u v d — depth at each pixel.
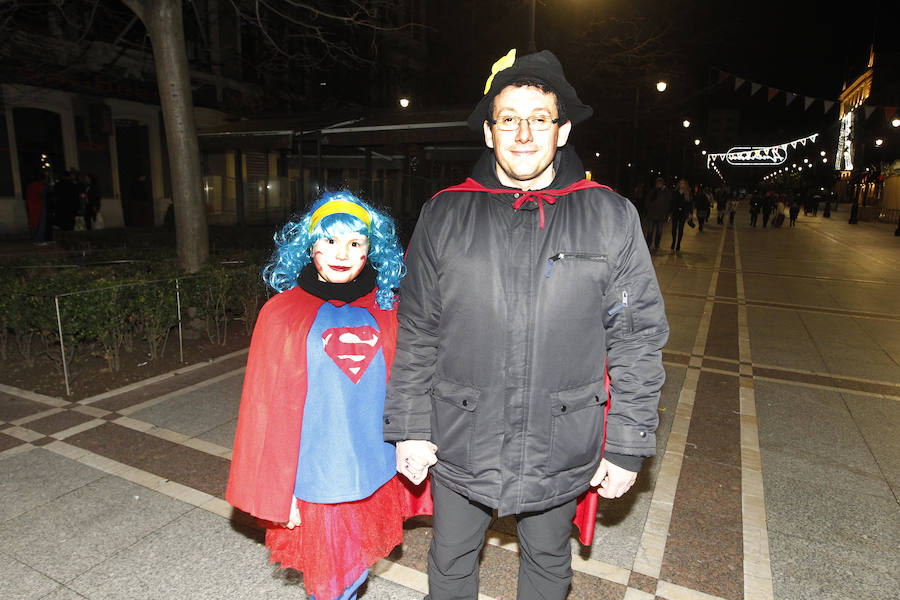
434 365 1.80
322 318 1.99
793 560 2.77
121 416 4.34
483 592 2.54
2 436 3.98
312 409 1.97
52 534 2.89
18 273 6.38
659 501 3.27
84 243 10.18
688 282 10.77
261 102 21.17
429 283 1.76
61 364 5.26
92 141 16.30
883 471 3.65
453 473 1.79
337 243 1.98
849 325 7.57
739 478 3.54
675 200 15.40
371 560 2.15
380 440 2.04
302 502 2.04
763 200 27.50
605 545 2.87
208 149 12.73
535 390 1.67
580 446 1.71
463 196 1.75
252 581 2.58
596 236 1.67
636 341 1.71
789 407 4.70
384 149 14.88
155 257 7.58
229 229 12.82
